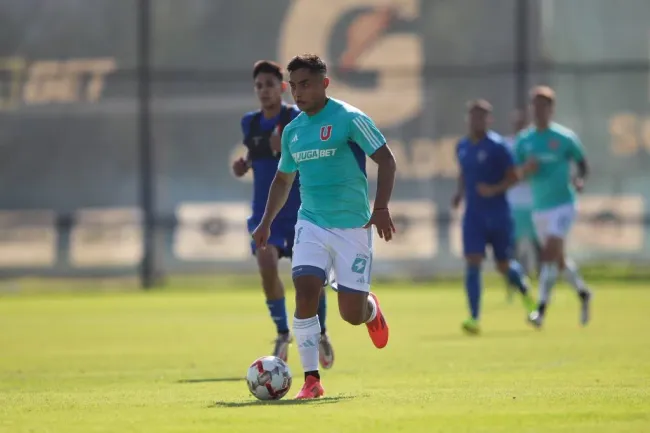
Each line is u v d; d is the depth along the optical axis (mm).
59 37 84562
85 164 84312
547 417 21938
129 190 84375
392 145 84438
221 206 84250
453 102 84500
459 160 51250
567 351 40062
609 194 84688
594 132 84875
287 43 84625
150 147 84000
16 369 37406
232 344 46188
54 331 53531
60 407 25797
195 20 84562
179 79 84312
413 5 84500
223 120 84500
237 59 84625
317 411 23359
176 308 67625
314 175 26812
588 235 84500
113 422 22500
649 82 84688
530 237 74312
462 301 70062
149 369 36812
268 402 25641
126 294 80562
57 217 84188
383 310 63344
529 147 53906
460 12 84500
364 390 28656
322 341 33312
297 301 26828
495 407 23594
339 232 26828
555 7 84812
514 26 84562
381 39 84500
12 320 60312
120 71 84312
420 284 83688
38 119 84562
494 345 43188
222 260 84000
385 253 84250
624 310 61688
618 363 35406
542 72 84562
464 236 50219
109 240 84000
